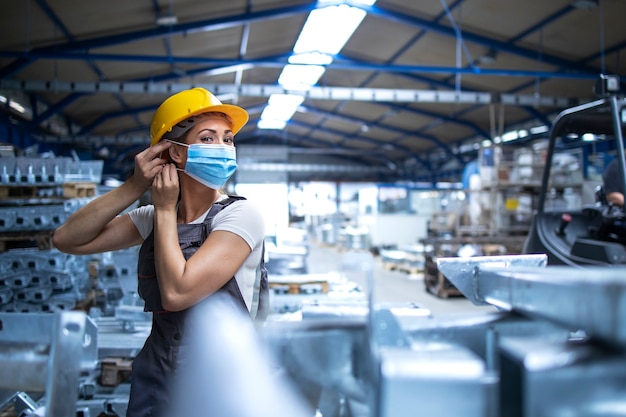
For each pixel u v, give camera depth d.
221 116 1.24
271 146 20.08
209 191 1.24
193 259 1.01
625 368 0.56
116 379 2.37
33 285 3.42
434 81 10.86
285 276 3.93
